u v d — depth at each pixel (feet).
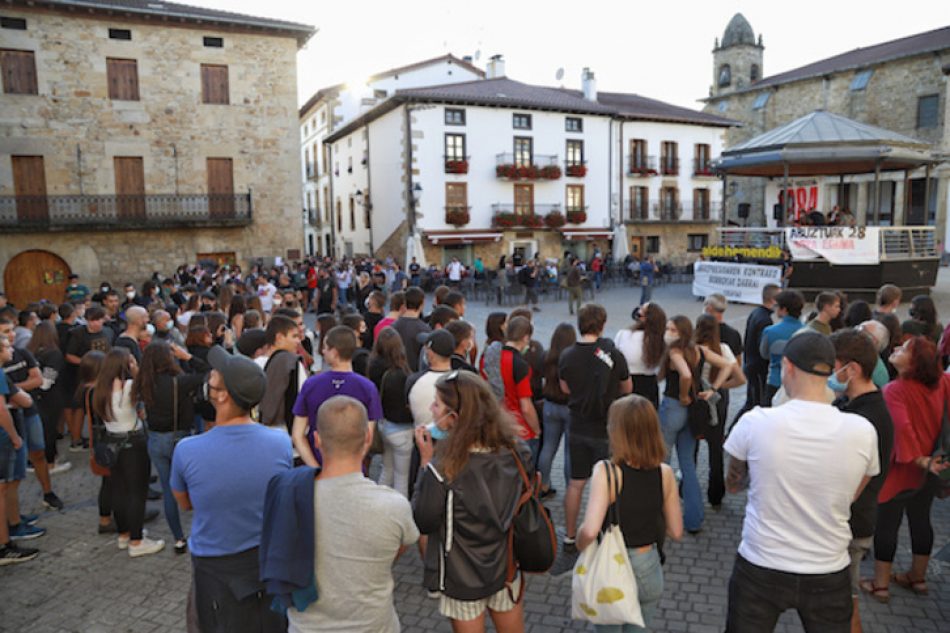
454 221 104.32
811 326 18.44
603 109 115.44
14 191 72.33
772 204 109.60
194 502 9.52
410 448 16.47
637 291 86.99
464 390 9.10
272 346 16.01
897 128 125.70
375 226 116.57
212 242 82.07
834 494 8.57
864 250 59.98
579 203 116.67
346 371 14.40
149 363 16.26
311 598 7.98
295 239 86.22
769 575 8.79
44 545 17.75
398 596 14.42
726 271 68.90
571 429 15.39
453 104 104.22
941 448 12.37
